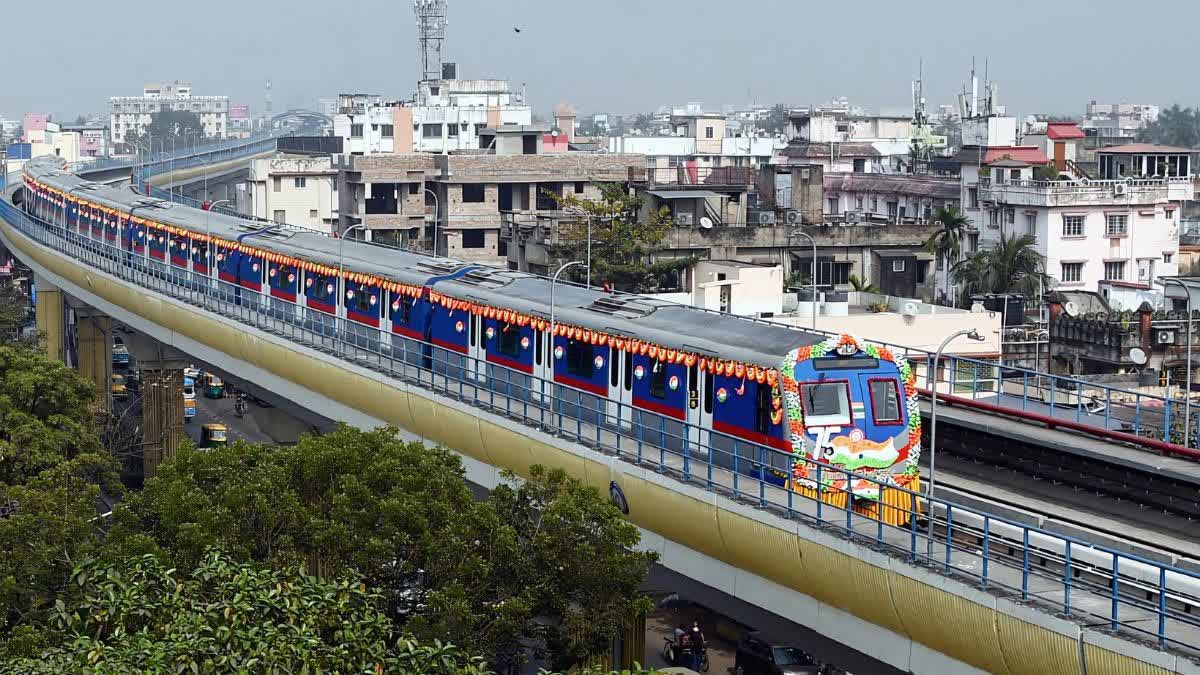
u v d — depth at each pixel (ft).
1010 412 170.81
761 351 142.00
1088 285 385.70
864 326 253.03
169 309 266.16
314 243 253.85
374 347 205.98
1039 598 103.30
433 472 136.67
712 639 197.77
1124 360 259.39
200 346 259.80
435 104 563.48
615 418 150.51
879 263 360.28
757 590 129.80
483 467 170.60
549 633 127.65
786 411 135.54
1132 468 147.54
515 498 134.21
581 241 339.57
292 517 133.18
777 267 286.87
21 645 116.98
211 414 371.97
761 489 126.82
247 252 266.36
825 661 126.11
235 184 648.38
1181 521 142.72
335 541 129.08
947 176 472.03
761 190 401.70
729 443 144.87
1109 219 384.68
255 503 132.67
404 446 144.05
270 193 489.67
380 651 109.60
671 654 186.19
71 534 143.54
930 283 364.99
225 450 144.36
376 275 219.41
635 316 166.40
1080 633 97.91
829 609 121.90
